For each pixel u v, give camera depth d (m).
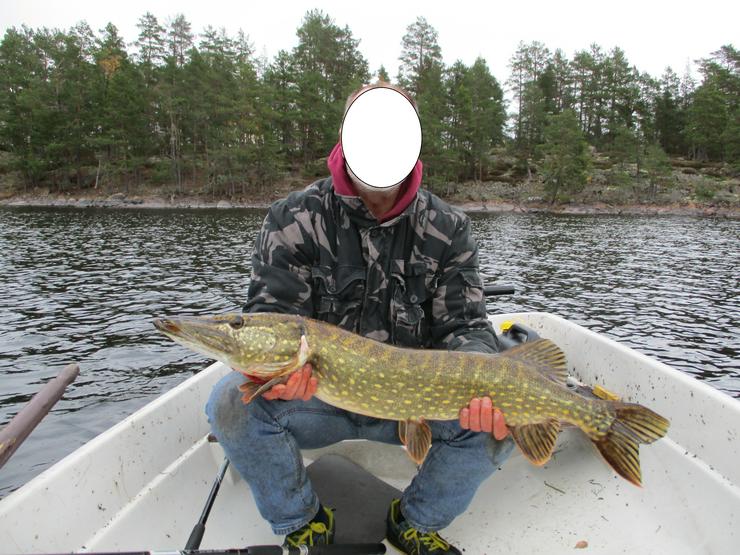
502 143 82.25
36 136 59.69
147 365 9.94
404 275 2.92
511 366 2.58
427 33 81.25
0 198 58.88
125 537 2.57
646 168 61.00
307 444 2.81
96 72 65.94
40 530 2.26
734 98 80.88
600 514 3.01
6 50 69.75
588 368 4.29
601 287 18.86
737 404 2.93
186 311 14.06
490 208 58.44
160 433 3.07
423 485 2.64
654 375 3.54
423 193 3.08
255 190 62.88
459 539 2.89
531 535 2.89
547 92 92.62
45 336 11.64
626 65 85.31
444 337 3.01
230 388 2.53
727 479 2.85
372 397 2.56
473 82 75.31
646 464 3.28
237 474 3.27
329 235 2.89
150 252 24.98
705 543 2.70
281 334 2.50
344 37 87.38
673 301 16.77
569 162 58.31
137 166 61.31
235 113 63.72
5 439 1.98
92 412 7.88
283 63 72.56
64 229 34.38
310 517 2.63
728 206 54.00
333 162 2.89
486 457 2.58
